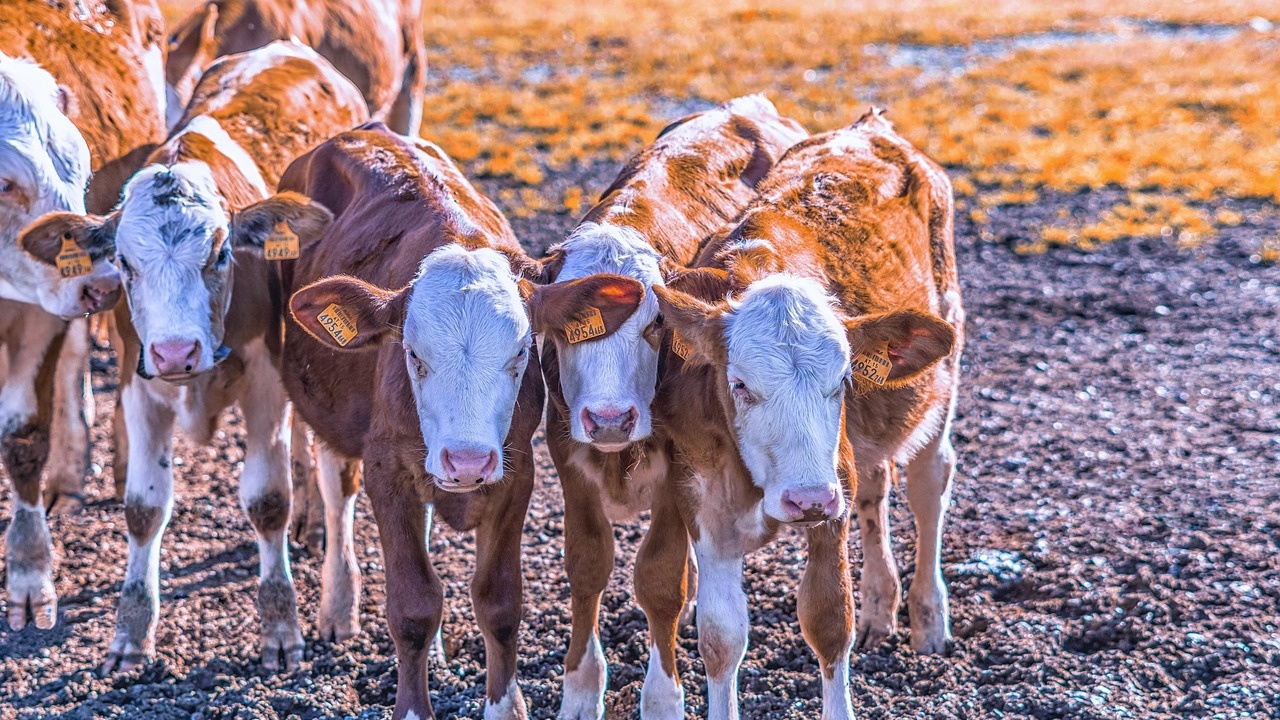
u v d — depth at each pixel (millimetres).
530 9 26719
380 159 5645
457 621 5816
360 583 6168
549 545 6508
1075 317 10094
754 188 6227
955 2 28891
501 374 4340
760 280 4438
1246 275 11031
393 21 11578
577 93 18578
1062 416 8031
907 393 5074
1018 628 5469
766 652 5469
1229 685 4922
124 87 7059
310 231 5340
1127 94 18688
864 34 23875
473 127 16422
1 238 5730
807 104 18016
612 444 4477
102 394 8438
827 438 4195
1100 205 13391
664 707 4812
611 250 4832
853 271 5059
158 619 5684
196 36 9555
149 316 5004
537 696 5207
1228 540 6133
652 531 4809
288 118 6590
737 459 4445
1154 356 9156
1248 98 18062
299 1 10445
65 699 5137
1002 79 19969
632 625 5688
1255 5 27719
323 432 5352
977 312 10227
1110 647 5344
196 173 5270
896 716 4891
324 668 5488
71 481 6848
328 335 4516
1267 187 13617
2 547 6449
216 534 6668
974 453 7473
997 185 14227
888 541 5645
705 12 26422
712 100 18375
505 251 4730
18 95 5758
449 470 4223
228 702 5148
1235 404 8141
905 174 5805
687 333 4395
